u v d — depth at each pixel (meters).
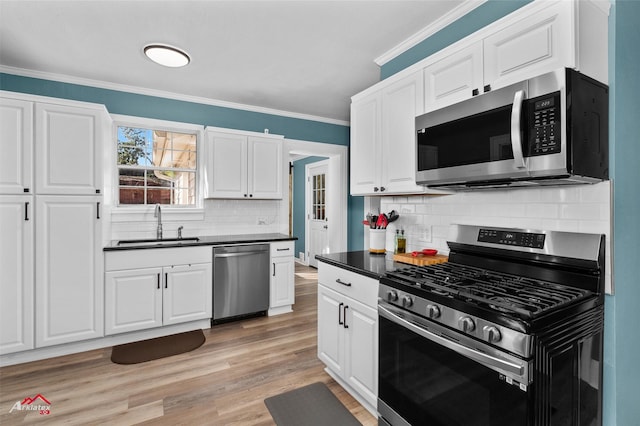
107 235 2.96
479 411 1.19
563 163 1.22
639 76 1.51
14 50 2.57
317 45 2.51
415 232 2.38
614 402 1.38
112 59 2.73
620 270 1.40
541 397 1.07
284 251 3.67
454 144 1.67
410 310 1.50
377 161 2.30
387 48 2.55
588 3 1.31
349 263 2.07
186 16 2.12
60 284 2.54
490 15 1.87
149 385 2.19
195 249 3.12
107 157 2.91
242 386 2.18
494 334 1.12
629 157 1.45
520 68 1.43
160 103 3.55
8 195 2.38
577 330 1.22
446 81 1.78
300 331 3.15
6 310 2.39
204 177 3.65
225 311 3.29
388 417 1.65
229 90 3.52
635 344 1.47
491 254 1.76
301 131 4.49
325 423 1.81
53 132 2.49
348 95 3.69
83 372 2.35
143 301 2.88
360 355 1.88
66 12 2.07
